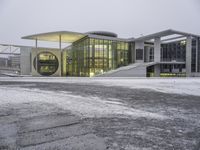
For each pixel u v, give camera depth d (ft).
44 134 15.98
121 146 13.67
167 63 158.40
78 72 158.30
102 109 25.79
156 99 34.86
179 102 31.96
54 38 148.87
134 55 166.91
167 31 136.77
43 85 59.57
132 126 18.49
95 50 140.46
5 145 13.70
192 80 94.63
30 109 25.08
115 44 153.89
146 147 13.55
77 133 16.34
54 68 165.27
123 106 28.09
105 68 145.89
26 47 170.19
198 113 24.25
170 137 15.65
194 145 14.01
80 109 25.57
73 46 173.17
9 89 47.14
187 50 154.30
